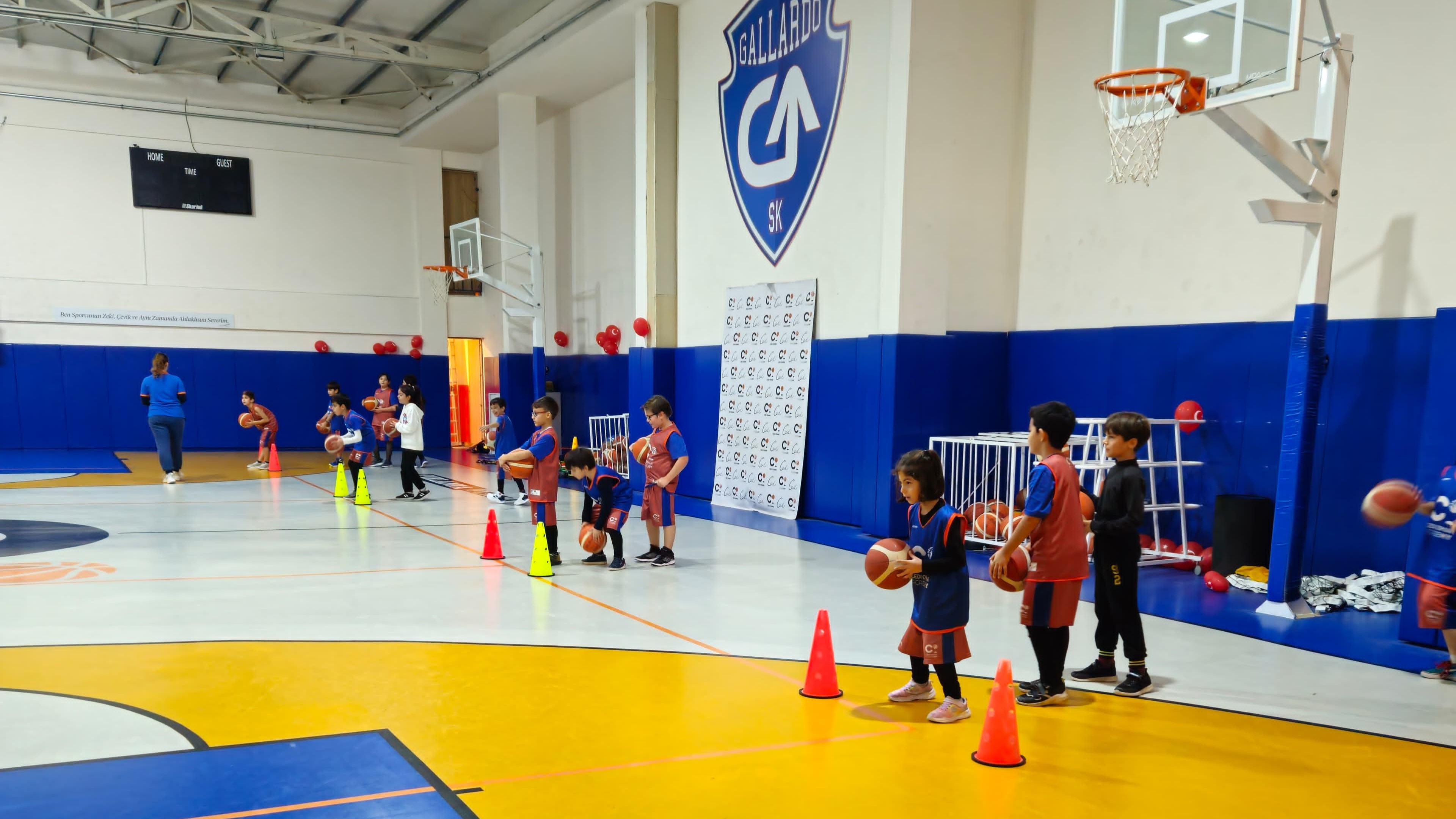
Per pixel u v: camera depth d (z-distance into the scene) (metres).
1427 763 3.59
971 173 8.84
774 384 10.32
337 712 3.98
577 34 13.03
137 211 17.41
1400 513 4.02
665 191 12.02
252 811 2.97
